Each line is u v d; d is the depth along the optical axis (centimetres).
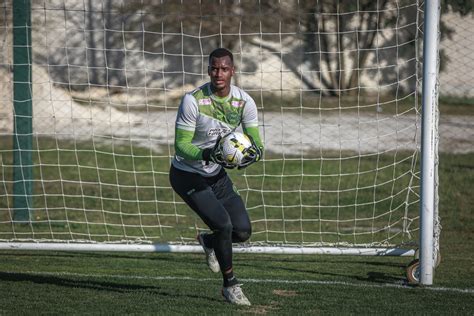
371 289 2352
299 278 2552
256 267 2781
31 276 2512
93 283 2409
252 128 2091
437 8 2338
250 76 7769
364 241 3444
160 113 6644
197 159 1994
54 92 6338
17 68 3606
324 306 2106
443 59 7631
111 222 3862
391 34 7400
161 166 5256
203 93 2052
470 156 5581
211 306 2075
